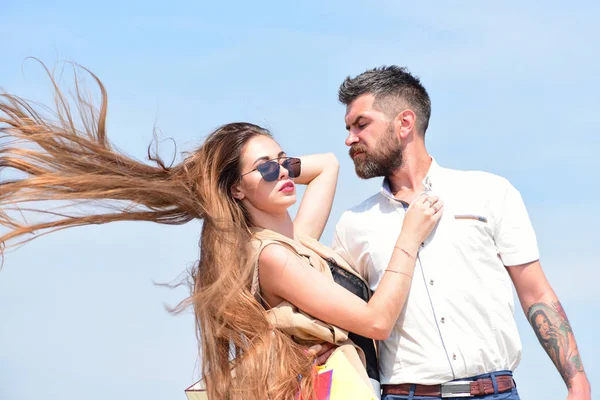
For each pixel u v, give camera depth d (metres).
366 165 5.80
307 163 6.30
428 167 5.79
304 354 5.36
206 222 5.66
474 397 5.36
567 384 5.44
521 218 5.59
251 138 5.68
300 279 5.39
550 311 5.50
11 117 5.75
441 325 5.42
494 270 5.53
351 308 5.34
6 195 5.61
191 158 5.88
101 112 5.87
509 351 5.48
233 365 5.51
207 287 5.56
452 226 5.54
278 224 5.74
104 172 5.78
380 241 5.68
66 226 5.68
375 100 5.78
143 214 5.75
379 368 5.62
